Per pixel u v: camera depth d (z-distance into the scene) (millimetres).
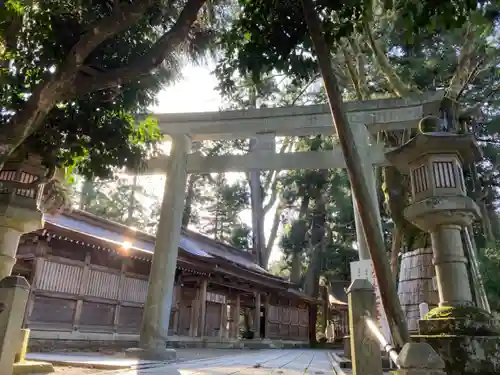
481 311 4402
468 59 10867
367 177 11328
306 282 31078
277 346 23656
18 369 5633
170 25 6930
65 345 12828
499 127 16703
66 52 6027
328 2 5160
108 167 7160
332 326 31969
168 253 11305
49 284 12672
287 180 30469
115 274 15133
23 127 5133
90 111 6535
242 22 5770
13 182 5824
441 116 7043
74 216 15328
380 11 10898
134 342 15266
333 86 4910
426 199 4910
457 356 3947
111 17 5242
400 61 16297
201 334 18422
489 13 5230
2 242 5676
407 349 2908
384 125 11906
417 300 8375
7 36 5969
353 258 32438
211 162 12977
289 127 12547
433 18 4441
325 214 31438
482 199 13797
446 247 4781
